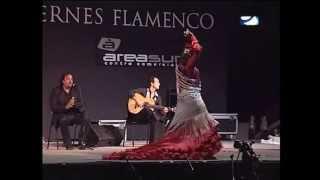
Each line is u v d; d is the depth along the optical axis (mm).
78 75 10375
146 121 7965
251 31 11469
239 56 11898
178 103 6812
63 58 10305
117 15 10492
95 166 6488
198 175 6672
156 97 8203
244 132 11141
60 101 7992
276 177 6910
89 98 10406
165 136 6875
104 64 10469
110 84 10492
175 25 10703
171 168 6652
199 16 10820
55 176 6363
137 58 10578
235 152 7805
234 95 11750
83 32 10391
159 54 10641
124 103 10539
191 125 6766
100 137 8453
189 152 6719
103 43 10461
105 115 10477
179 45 10703
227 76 11484
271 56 11742
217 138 6832
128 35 10539
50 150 7934
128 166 6551
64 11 10305
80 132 8273
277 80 11805
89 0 10398
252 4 11156
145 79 10609
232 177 6488
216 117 9812
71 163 6418
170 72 10672
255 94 11859
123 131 9172
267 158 7133
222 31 10938
